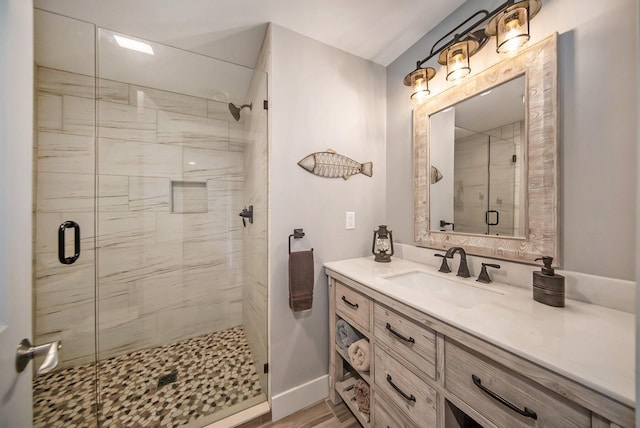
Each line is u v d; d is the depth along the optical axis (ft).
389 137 5.74
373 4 4.09
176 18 4.34
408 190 5.29
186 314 7.17
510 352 1.95
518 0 3.26
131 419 4.41
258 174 5.34
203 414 4.48
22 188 1.72
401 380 3.17
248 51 5.38
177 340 7.04
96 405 4.66
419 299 2.99
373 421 3.76
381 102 5.77
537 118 3.16
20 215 1.70
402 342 3.15
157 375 5.57
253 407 4.63
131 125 6.31
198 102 6.81
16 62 1.67
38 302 5.41
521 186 3.37
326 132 5.07
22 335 1.70
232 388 5.15
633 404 1.38
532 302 2.85
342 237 5.28
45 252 5.44
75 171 5.68
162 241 6.84
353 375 5.08
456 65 3.74
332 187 5.16
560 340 2.02
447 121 4.44
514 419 2.02
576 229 2.89
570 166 2.93
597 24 2.71
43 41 4.37
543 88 3.10
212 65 5.25
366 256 5.59
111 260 6.24
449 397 2.54
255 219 5.75
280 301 4.66
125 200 6.36
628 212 2.52
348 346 4.46
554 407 1.78
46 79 5.26
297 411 4.74
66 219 5.62
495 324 2.31
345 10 4.21
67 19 4.05
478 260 3.93
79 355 5.82
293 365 4.77
